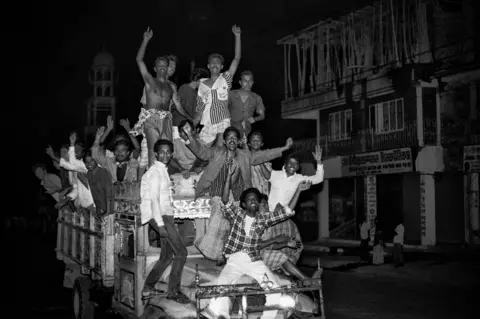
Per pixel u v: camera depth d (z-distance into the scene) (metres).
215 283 5.62
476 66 21.20
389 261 20.17
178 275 5.74
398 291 13.77
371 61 26.33
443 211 24.47
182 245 5.83
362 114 26.00
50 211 39.62
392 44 25.42
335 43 29.09
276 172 7.39
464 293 13.38
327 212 28.30
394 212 25.98
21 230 40.47
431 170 22.67
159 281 6.23
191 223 7.84
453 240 24.27
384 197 26.58
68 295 12.89
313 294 6.21
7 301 12.12
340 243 26.73
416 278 15.98
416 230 24.69
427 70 22.67
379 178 26.78
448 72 22.09
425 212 22.83
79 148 10.05
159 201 5.80
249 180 6.63
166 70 7.32
